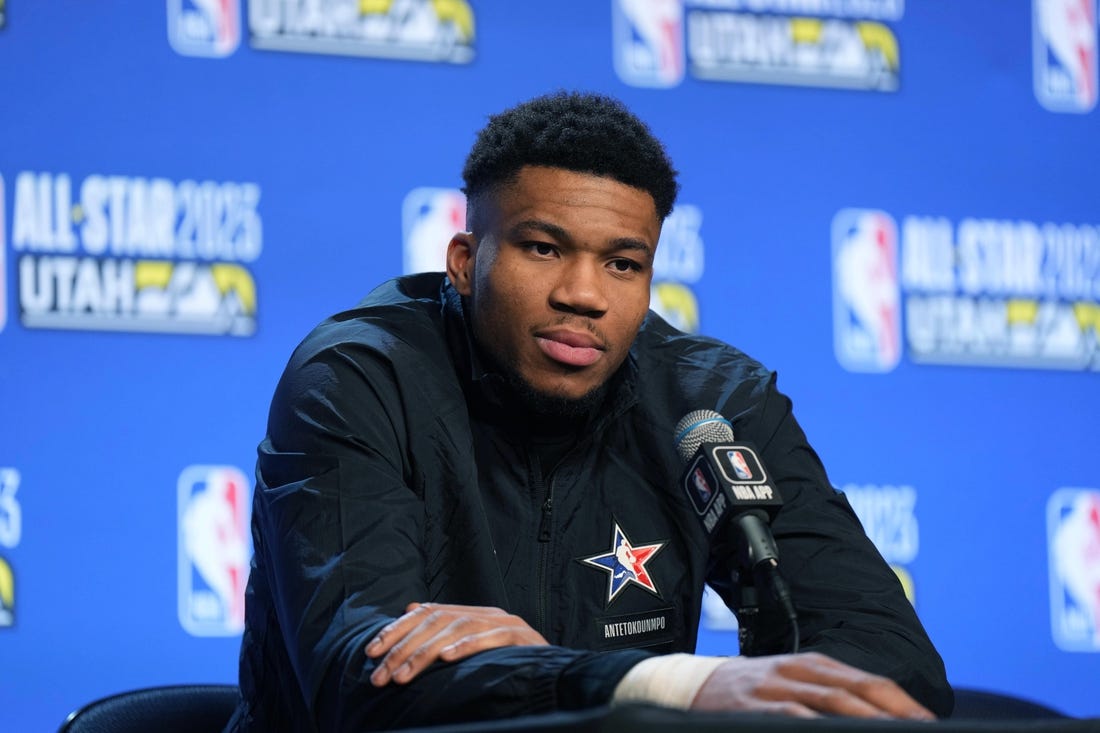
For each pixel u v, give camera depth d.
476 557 5.98
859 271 12.16
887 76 12.39
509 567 6.21
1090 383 12.50
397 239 11.35
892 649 5.68
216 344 10.90
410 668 4.58
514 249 5.91
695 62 12.02
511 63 11.66
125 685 10.51
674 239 11.81
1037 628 12.19
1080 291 12.57
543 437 6.33
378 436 5.86
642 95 11.91
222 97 11.05
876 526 11.98
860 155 12.27
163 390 10.75
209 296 10.91
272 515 5.64
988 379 12.31
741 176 12.01
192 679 10.64
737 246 11.95
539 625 6.17
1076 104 12.74
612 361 6.03
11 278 10.52
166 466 10.72
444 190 11.47
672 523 6.41
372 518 5.50
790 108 12.17
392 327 6.39
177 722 6.66
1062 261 12.55
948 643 12.02
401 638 4.78
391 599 5.20
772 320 11.94
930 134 12.42
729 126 12.02
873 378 12.11
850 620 5.81
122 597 10.55
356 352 6.11
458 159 11.52
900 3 12.45
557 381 6.00
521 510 6.29
